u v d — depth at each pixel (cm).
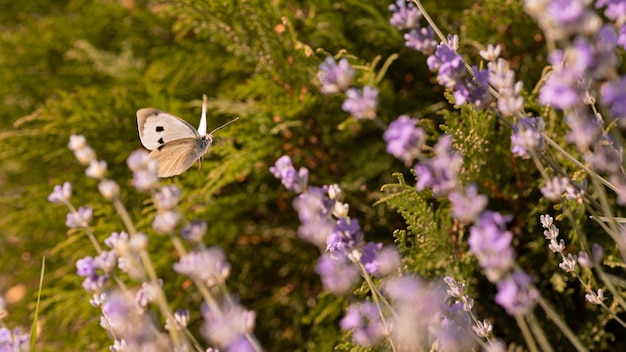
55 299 531
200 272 287
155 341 334
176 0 507
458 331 303
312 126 539
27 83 724
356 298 450
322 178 566
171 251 554
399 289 302
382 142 532
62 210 594
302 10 587
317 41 532
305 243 595
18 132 570
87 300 520
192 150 441
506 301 242
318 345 502
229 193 589
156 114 419
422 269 415
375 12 516
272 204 611
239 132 522
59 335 551
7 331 323
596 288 432
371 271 315
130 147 589
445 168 267
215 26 518
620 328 482
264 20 505
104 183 302
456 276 421
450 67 256
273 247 603
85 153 300
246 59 548
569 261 312
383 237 541
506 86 257
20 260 656
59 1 810
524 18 490
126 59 702
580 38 201
